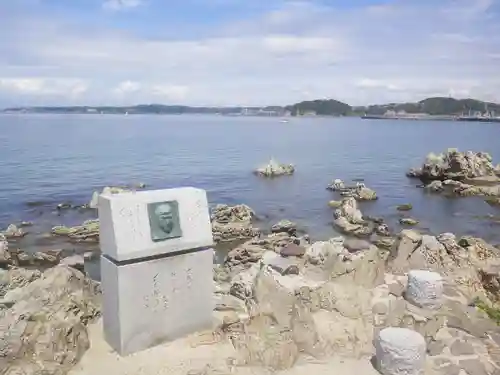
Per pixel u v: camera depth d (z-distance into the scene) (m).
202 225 12.91
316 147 131.38
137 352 12.18
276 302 14.09
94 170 76.88
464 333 13.34
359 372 11.56
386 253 19.50
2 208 47.06
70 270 15.05
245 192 59.75
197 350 12.28
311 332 12.76
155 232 12.17
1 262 28.69
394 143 147.62
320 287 15.12
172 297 12.60
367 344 12.67
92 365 11.64
